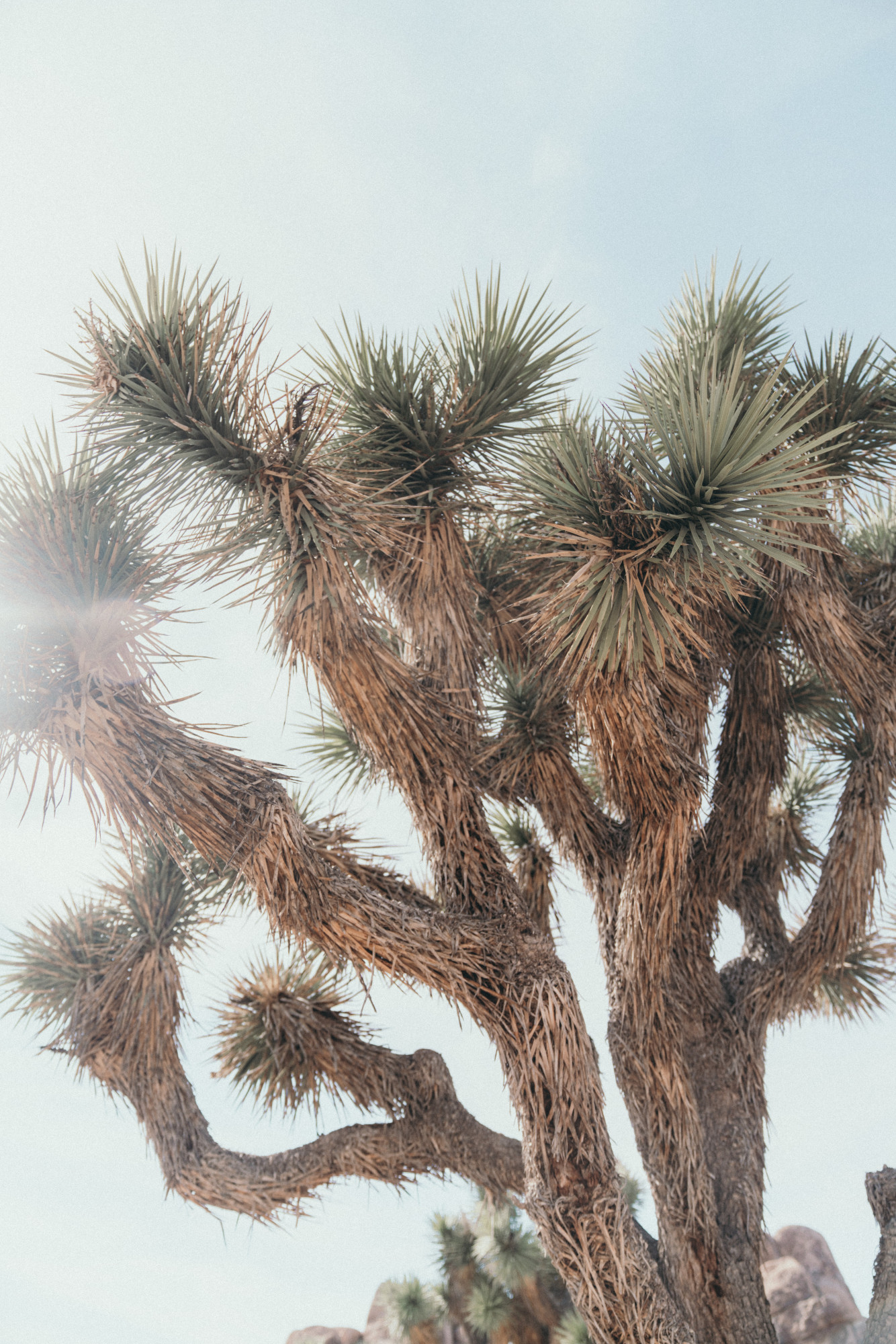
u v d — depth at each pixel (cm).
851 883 450
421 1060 474
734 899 535
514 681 450
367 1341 848
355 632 344
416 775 367
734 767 482
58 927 502
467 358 426
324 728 557
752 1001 463
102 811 309
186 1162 451
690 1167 407
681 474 310
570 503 327
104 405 343
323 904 325
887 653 449
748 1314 389
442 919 348
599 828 446
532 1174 347
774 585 451
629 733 350
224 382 343
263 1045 498
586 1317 335
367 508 355
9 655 305
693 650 441
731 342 448
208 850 318
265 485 342
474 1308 727
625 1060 423
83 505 330
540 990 347
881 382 445
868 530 591
